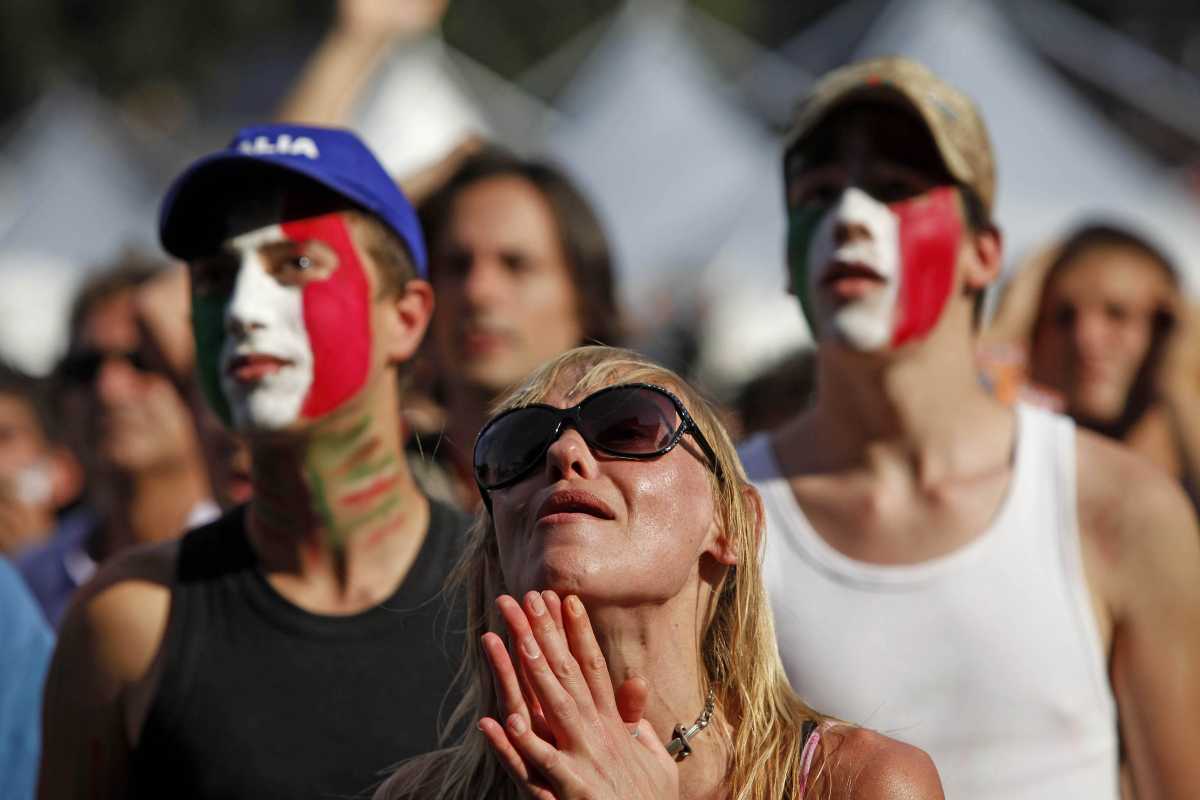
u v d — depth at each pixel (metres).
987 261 13.35
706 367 41.97
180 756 10.91
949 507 12.52
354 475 11.79
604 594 8.30
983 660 11.86
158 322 17.70
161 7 122.31
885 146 13.05
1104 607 12.09
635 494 8.50
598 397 8.64
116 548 18.47
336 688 11.12
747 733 8.70
